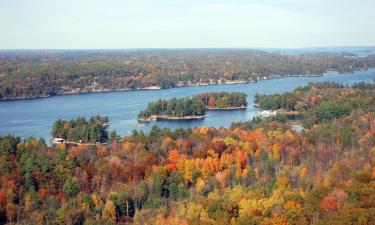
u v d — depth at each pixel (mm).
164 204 139750
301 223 106625
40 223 126500
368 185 122500
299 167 164625
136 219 130750
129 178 159375
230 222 115625
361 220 98750
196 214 121812
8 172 157375
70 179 150500
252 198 128250
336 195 118688
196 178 158625
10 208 134750
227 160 171625
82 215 131375
